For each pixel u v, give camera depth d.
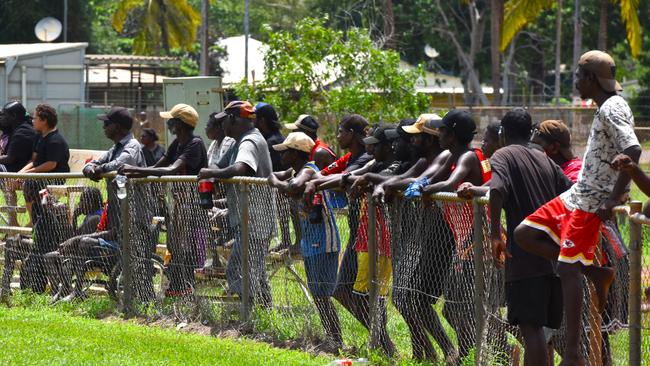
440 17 136.75
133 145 27.06
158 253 26.12
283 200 22.22
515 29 105.81
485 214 17.89
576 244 15.19
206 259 24.34
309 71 54.06
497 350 18.31
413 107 55.22
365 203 20.98
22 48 80.75
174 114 25.91
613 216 15.51
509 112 17.27
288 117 54.25
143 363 19.86
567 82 160.00
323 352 21.73
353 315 21.61
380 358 20.41
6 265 27.83
